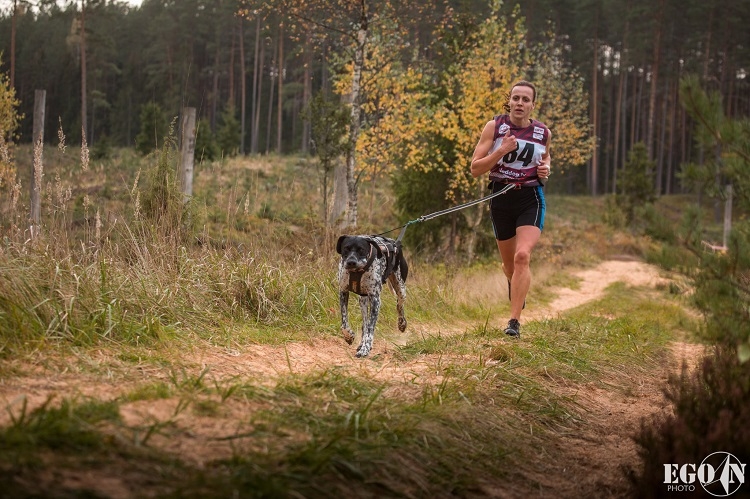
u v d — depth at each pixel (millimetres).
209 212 9211
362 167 16031
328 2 15539
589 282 18922
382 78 16078
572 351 6684
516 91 6914
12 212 6520
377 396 4266
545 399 4988
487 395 4793
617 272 22172
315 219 10484
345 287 6402
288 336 6422
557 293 15359
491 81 17125
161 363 4609
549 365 5914
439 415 4105
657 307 11867
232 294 6945
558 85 21281
